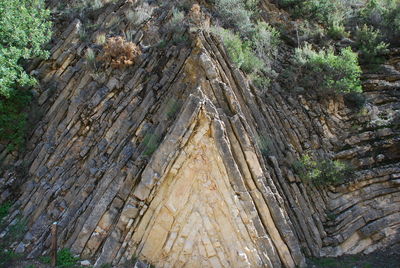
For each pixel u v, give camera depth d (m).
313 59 12.38
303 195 10.04
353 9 16.11
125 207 8.46
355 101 12.41
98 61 11.46
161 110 9.98
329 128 11.80
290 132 11.13
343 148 11.41
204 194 8.52
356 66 12.31
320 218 9.96
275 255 8.52
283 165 10.28
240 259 8.22
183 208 8.46
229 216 8.45
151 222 8.40
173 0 13.23
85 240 8.57
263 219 8.73
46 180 10.10
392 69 13.52
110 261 8.23
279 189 9.52
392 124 11.85
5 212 9.93
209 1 13.48
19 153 11.04
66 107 11.10
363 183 10.52
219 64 10.57
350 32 14.77
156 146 9.08
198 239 8.38
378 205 10.20
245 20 12.91
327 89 12.15
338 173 10.47
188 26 11.68
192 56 10.27
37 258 8.57
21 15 11.37
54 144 10.64
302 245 9.24
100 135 10.30
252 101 10.62
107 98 10.84
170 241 8.31
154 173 8.49
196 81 9.88
